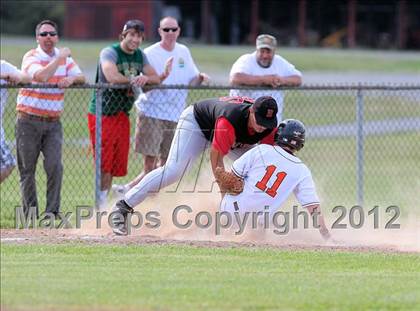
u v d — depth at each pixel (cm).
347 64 13738
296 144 3114
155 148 3788
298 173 3117
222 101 3153
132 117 4675
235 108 3059
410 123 7294
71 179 4691
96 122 3603
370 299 2306
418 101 7812
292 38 17538
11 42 14375
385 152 6356
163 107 3775
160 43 3916
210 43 17600
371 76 11906
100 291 2317
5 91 3441
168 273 2545
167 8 17750
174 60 3909
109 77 3634
